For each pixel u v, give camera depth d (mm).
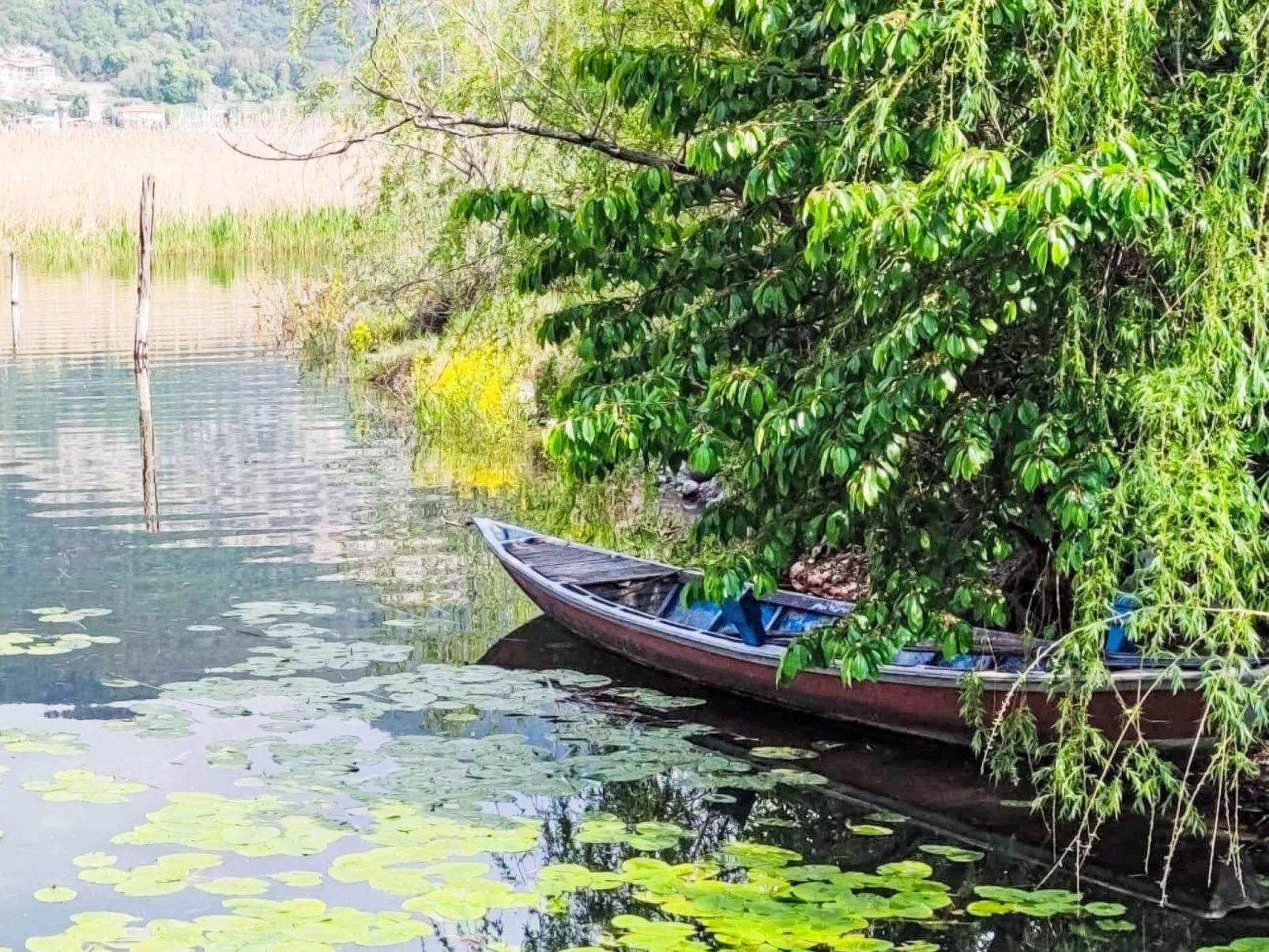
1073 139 5027
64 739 6602
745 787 6230
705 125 6234
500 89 9414
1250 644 4914
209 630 8609
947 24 4844
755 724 7121
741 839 5664
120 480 13234
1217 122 5109
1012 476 5809
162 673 7719
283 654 8117
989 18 4906
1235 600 4957
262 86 71438
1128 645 6250
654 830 5652
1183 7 5461
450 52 9805
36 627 8656
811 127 5719
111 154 33906
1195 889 5219
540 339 6691
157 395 17922
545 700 7367
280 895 4961
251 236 33219
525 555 9312
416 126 9164
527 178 10414
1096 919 4973
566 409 6293
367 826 5590
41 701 7223
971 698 6180
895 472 5199
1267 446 5062
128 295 28000
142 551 10656
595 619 8125
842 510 5750
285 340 22344
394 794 5961
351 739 6676
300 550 10805
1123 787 6090
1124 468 5039
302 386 18781
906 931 4879
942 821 5867
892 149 5000
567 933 4766
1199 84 5188
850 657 5688
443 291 12992
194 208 32750
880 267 5180
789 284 5828
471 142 10797
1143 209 4477
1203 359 4930
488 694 7445
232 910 4781
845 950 4605
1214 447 4859
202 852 5316
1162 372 4961
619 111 9078
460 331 12836
